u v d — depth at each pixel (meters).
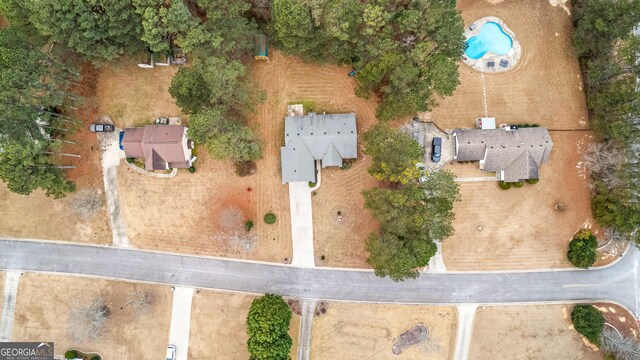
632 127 51.09
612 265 58.03
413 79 50.22
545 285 58.09
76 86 58.12
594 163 55.69
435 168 58.34
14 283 59.59
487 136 56.38
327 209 58.59
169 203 59.19
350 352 58.41
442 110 58.59
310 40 52.88
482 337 58.12
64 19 48.62
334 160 56.50
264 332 52.22
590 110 58.00
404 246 51.06
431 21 49.34
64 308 59.47
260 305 53.41
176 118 58.84
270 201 58.88
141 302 58.44
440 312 58.34
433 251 51.66
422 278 58.62
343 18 49.53
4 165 49.50
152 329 59.09
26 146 49.91
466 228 58.41
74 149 58.84
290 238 58.88
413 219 49.78
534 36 59.00
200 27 50.56
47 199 59.81
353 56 56.81
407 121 58.62
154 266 59.47
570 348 57.72
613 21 51.53
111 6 48.47
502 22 59.06
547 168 58.28
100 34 50.56
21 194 54.94
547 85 58.59
